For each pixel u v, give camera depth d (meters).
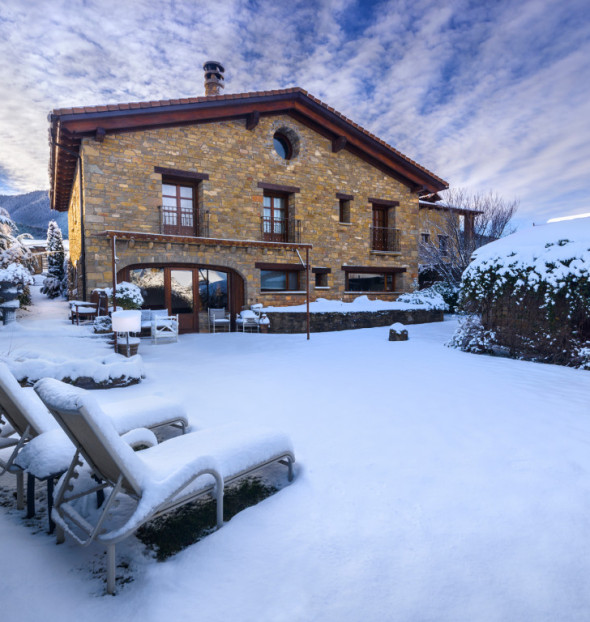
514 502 2.22
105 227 11.16
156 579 1.61
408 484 2.45
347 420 3.74
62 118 10.12
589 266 6.26
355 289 16.69
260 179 13.87
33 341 7.58
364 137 15.38
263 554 1.78
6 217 14.73
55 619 1.40
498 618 1.40
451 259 18.06
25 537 1.93
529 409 4.05
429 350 8.53
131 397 4.54
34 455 2.03
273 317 13.12
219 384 5.31
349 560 1.73
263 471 2.72
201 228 12.79
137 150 11.62
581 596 1.51
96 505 2.18
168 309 12.46
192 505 2.27
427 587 1.56
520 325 7.34
